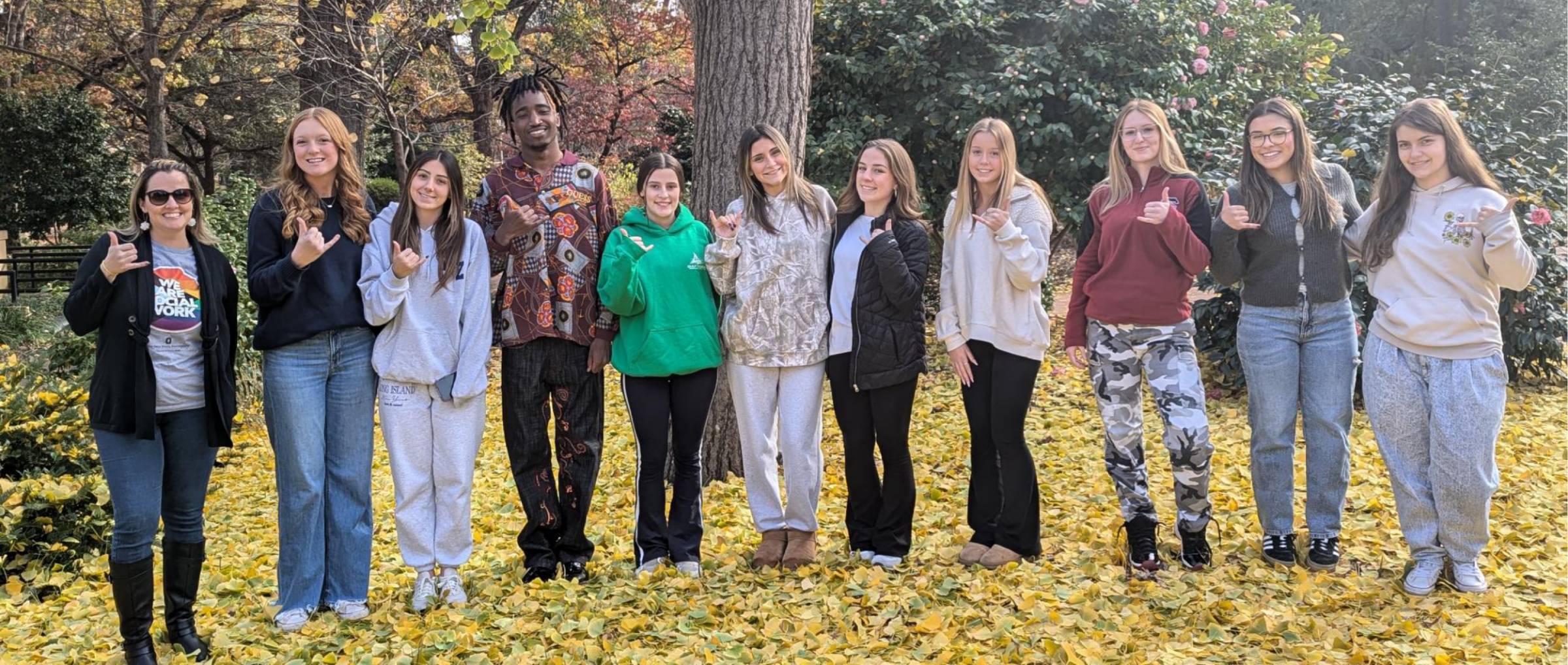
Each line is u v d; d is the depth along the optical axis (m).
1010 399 3.89
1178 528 4.04
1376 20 21.41
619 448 6.73
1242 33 8.91
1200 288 7.55
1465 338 3.53
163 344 3.30
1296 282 3.84
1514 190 7.02
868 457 4.12
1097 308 3.93
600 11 19.41
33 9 17.14
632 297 3.81
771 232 3.94
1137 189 3.88
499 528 5.16
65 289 13.24
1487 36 19.09
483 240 3.81
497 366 9.09
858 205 4.01
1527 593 3.64
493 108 17.11
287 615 3.68
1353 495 4.95
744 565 4.23
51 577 4.47
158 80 15.16
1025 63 8.06
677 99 23.39
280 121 20.30
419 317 3.70
